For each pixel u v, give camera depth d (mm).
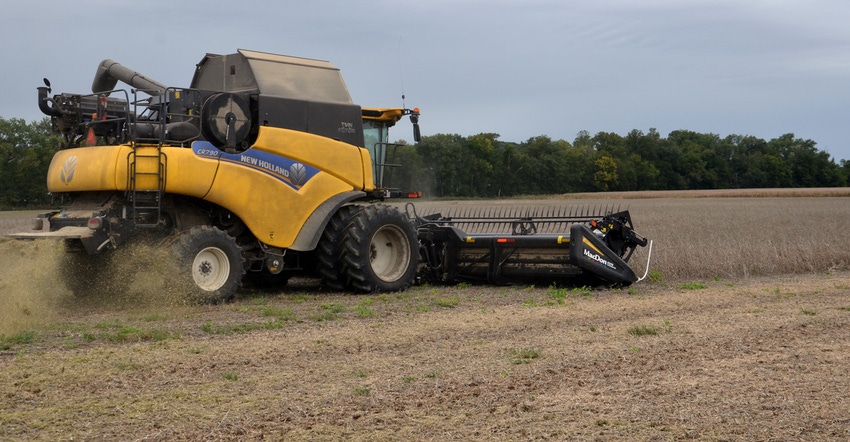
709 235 23344
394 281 12422
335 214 12133
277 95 11523
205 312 9969
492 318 9594
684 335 8391
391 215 12367
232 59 11742
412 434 4980
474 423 5203
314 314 9812
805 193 92125
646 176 123312
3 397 5766
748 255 16016
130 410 5461
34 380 6223
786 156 148000
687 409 5516
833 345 7797
